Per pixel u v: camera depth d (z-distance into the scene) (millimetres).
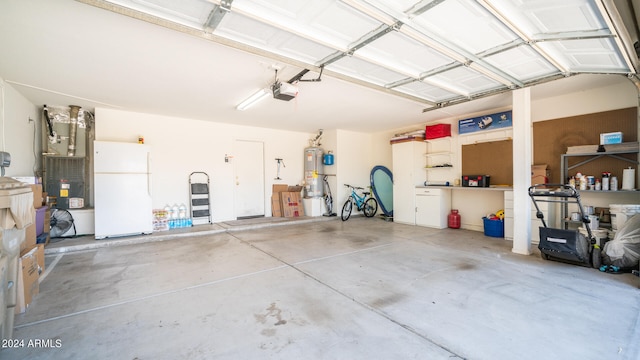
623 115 3951
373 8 2137
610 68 3229
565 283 2973
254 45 2688
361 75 3510
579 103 4367
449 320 2240
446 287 2902
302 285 2994
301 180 8203
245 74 3602
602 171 4148
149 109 5449
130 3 2055
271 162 7637
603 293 2707
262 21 2242
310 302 2588
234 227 6000
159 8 2121
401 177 6965
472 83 3896
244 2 2074
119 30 2504
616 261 3262
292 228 6328
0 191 2020
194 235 5488
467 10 2162
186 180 6316
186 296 2738
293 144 8055
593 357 1762
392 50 2863
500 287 2885
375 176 8219
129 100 4797
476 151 5812
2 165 3467
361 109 5418
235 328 2152
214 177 6691
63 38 2643
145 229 5176
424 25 2375
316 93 4383
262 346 1917
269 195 7605
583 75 3660
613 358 1750
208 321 2260
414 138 6629
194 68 3393
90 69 3414
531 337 1990
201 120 6504
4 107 3811
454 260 3830
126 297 2717
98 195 4789
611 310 2365
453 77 3646
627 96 3924
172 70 3455
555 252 3604
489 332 2062
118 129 5520
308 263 3756
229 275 3312
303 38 2533
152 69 3418
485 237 5250
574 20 2297
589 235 3512
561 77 3539
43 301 2631
